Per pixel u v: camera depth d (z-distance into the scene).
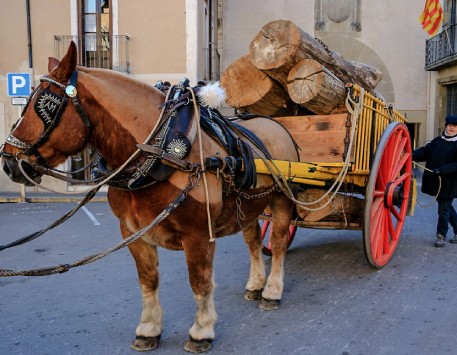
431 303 4.20
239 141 3.42
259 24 18.33
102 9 13.48
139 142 2.88
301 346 3.40
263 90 4.68
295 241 6.73
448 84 18.23
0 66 13.70
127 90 2.95
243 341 3.49
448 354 3.25
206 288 3.22
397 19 18.64
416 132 19.27
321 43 4.91
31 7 13.52
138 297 4.55
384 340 3.47
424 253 5.90
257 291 4.37
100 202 11.77
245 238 4.39
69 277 5.25
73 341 3.54
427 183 6.46
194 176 2.95
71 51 2.66
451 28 17.48
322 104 4.44
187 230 3.02
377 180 4.95
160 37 13.41
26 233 7.90
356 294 4.45
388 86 18.92
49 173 2.76
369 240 4.66
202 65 14.73
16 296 4.62
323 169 4.33
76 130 2.75
